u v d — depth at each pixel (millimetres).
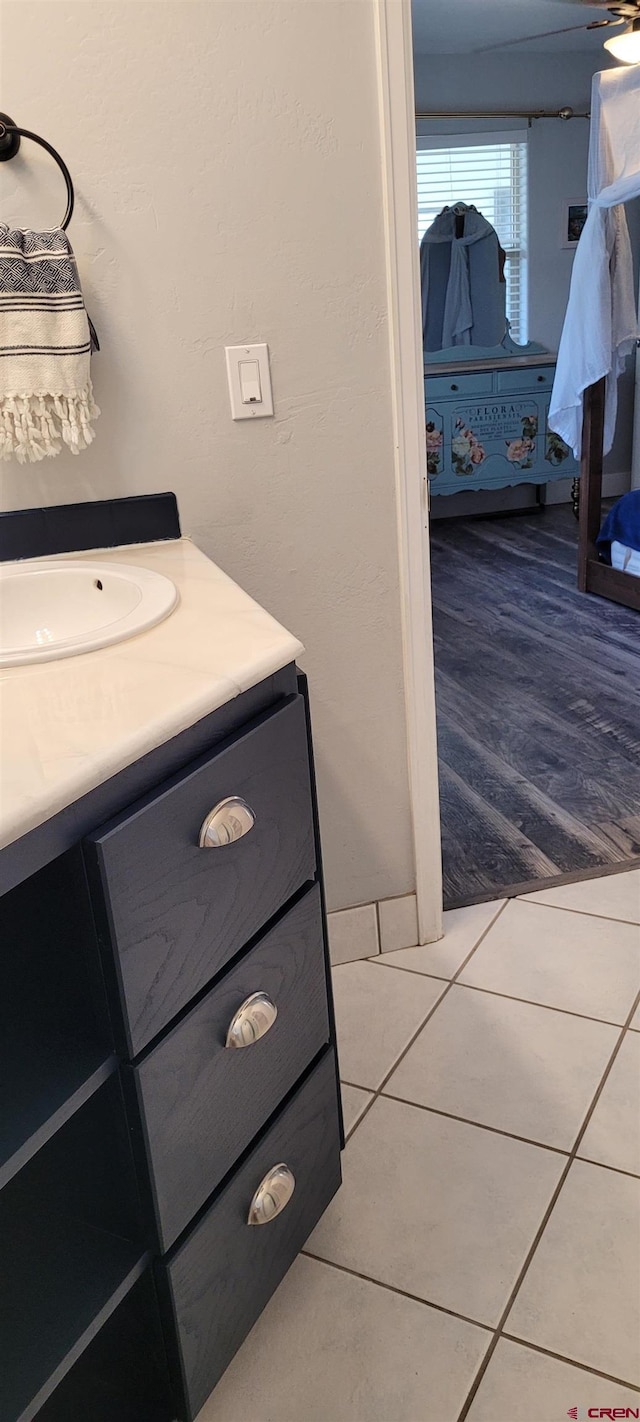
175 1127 954
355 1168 1455
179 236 1438
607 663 3383
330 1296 1268
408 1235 1343
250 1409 1141
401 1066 1644
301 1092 1216
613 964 1855
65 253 1313
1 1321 906
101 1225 985
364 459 1651
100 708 899
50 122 1335
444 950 1943
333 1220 1376
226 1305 1094
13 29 1284
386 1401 1137
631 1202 1363
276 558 1661
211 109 1395
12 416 1365
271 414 1571
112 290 1434
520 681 3279
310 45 1408
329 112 1447
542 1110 1530
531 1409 1112
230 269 1478
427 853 1909
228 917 1007
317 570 1690
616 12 3486
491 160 5242
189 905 933
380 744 1836
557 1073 1601
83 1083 842
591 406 3895
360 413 1621
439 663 3502
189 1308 1014
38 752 812
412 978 1867
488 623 3914
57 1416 1011
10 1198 1011
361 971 1904
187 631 1117
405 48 1433
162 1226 952
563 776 2602
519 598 4219
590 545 4133
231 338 1511
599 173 3479
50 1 1285
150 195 1405
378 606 1749
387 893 1931
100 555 1519
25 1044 885
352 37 1421
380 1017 1765
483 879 2160
